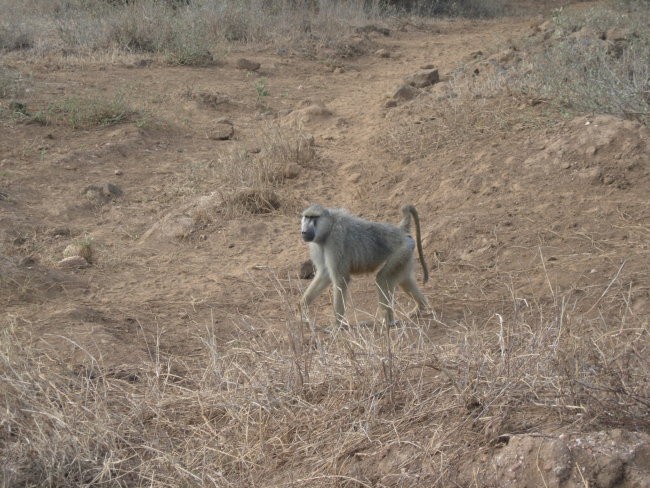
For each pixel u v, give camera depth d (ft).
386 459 16.90
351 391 18.52
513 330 19.34
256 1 80.38
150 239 34.60
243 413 18.97
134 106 50.08
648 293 24.59
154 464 18.22
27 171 40.55
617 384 16.51
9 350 21.27
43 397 19.85
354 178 39.78
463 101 44.83
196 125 49.65
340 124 48.80
